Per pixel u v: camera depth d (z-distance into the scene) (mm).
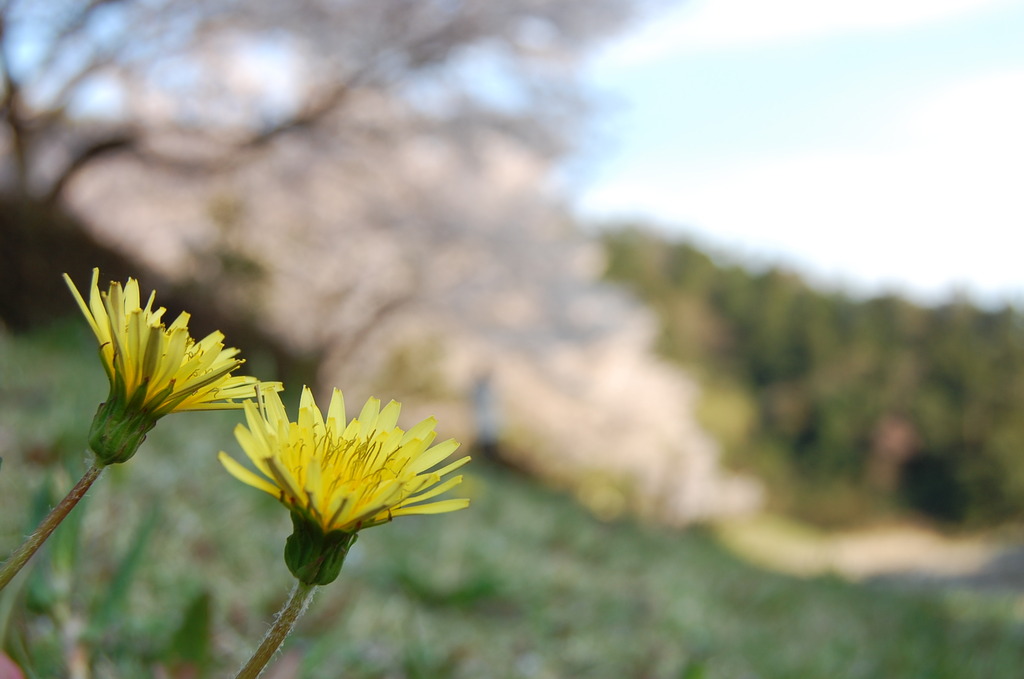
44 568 1249
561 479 17469
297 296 11570
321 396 10477
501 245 12438
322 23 9203
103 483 1958
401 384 14594
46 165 9359
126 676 1314
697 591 4605
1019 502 36250
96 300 608
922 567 23203
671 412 19797
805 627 4582
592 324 14969
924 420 39125
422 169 11578
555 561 4074
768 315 43469
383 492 564
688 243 46500
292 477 557
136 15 8125
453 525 3709
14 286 7656
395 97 10219
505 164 12602
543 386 16984
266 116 9750
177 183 9938
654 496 19203
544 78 10516
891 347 41969
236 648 1663
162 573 1860
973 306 42031
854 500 37844
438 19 9617
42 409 2682
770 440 40344
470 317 13500
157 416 606
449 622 2398
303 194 10602
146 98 9305
